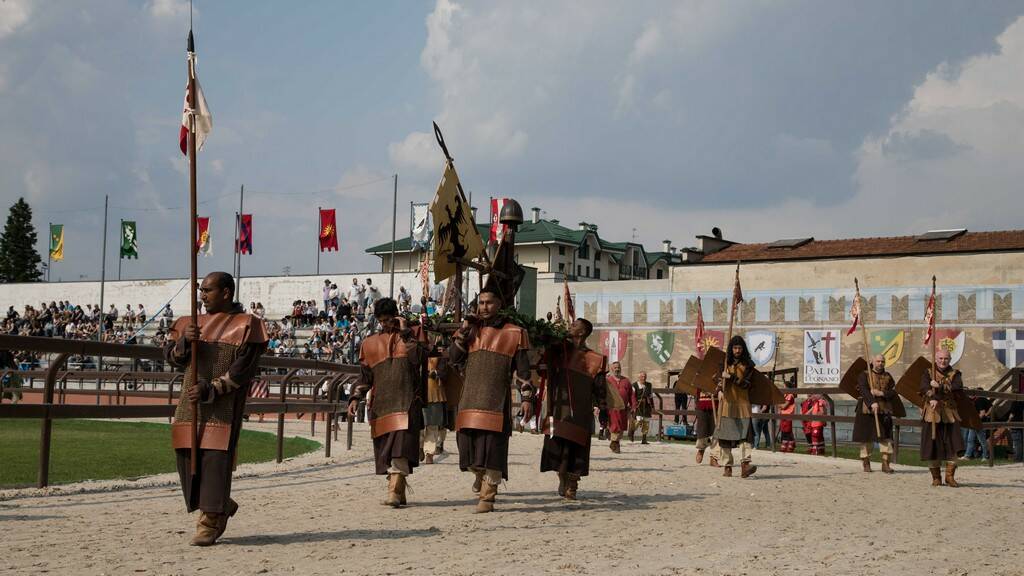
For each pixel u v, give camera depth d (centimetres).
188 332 801
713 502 1224
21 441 1967
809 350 4366
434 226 1162
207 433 798
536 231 8044
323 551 785
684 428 2984
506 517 1026
